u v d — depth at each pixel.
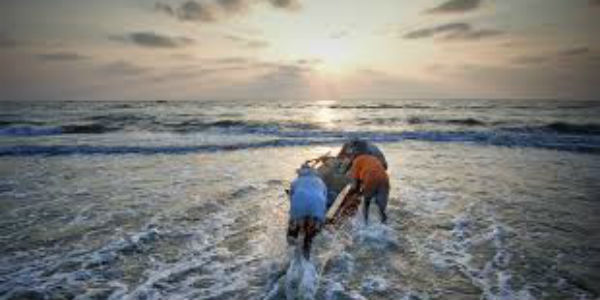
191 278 5.34
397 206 8.79
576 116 44.69
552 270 5.66
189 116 46.78
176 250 6.30
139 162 14.91
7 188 10.56
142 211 8.41
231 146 19.20
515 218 8.09
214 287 5.08
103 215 8.14
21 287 5.04
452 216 8.16
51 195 9.80
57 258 5.96
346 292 4.96
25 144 19.70
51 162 14.89
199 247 6.43
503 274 5.53
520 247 6.54
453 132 25.98
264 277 5.37
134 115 47.75
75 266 5.68
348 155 8.28
